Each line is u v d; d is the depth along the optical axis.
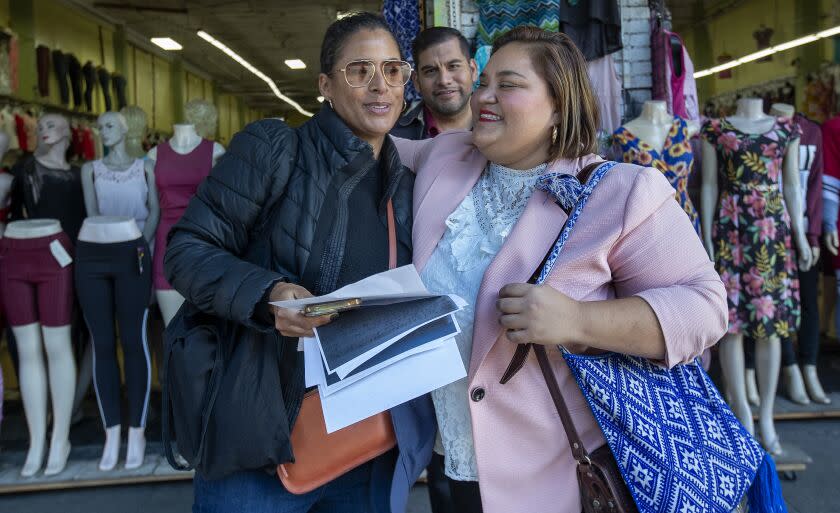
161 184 3.44
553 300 1.08
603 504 1.14
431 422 1.44
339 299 1.10
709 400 1.21
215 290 1.20
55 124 3.61
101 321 3.23
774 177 3.20
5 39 6.87
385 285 1.12
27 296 3.18
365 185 1.42
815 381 4.04
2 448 3.57
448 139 1.56
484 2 3.54
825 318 5.17
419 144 1.71
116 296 3.23
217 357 1.26
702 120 3.94
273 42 12.80
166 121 13.84
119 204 3.49
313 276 1.32
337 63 1.39
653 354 1.13
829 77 7.38
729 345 3.32
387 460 1.47
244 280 1.19
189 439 1.26
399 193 1.50
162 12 10.41
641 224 1.17
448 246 1.38
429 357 1.19
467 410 1.35
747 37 9.73
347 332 1.15
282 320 1.16
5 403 4.22
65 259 3.20
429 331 1.18
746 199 3.21
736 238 3.24
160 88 13.48
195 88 15.88
